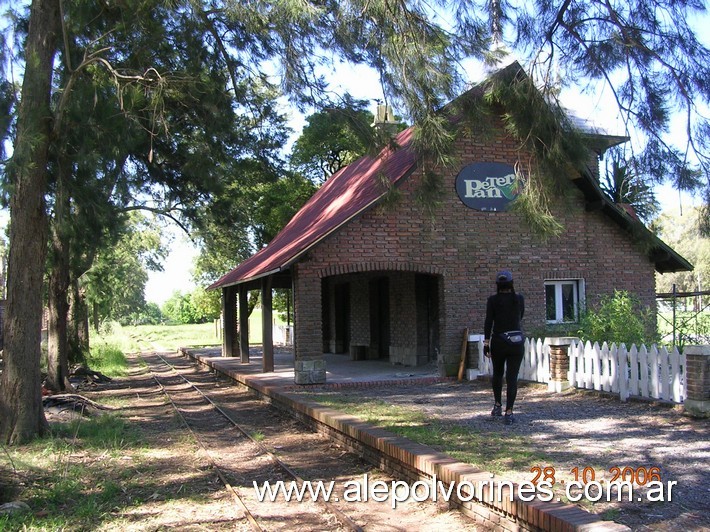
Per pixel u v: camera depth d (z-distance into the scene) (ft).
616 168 27.53
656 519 16.89
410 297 59.98
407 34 29.07
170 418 42.98
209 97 43.96
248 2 31.78
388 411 33.73
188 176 57.47
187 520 20.98
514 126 28.84
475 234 50.14
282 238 68.64
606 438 25.72
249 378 53.36
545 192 28.40
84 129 39.34
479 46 28.78
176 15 39.81
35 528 19.93
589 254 52.31
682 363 30.76
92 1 36.88
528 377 42.42
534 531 16.93
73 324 76.02
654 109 25.31
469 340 47.65
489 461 22.26
